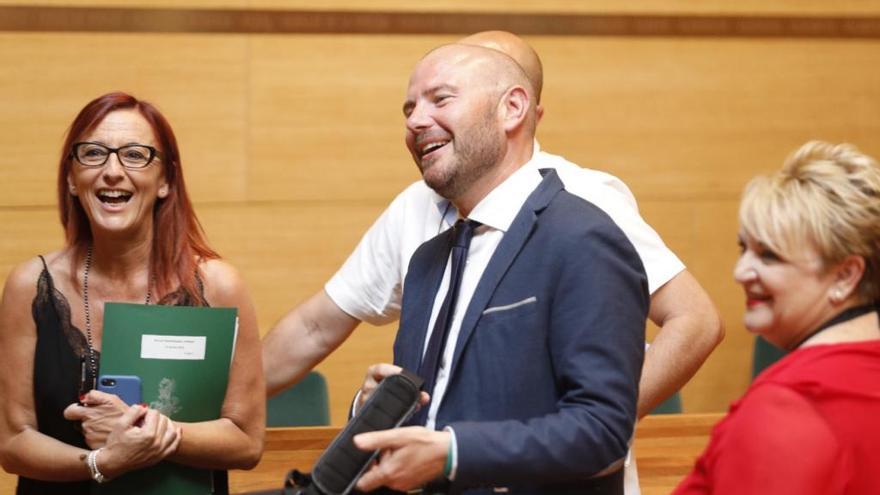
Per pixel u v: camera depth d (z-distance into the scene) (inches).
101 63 202.7
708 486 71.5
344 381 216.8
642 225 111.8
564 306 84.0
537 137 218.2
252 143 209.6
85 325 102.5
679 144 222.5
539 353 85.5
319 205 212.5
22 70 200.2
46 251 203.2
